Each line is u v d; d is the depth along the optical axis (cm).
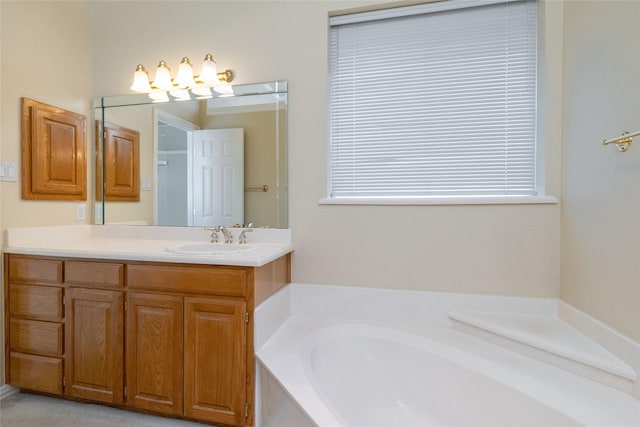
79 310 171
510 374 136
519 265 177
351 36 205
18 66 188
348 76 206
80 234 224
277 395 134
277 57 204
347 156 207
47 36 204
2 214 182
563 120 169
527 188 185
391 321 192
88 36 228
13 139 186
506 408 130
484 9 189
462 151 192
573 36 160
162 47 222
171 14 220
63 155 213
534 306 175
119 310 166
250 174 210
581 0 153
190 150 219
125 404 165
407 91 199
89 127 229
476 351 156
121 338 166
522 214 175
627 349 123
